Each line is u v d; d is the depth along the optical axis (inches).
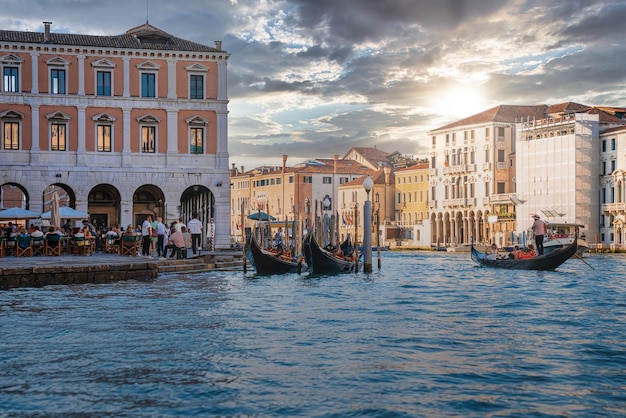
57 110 2010.3
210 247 1903.3
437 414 410.6
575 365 530.3
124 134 2047.2
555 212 3467.0
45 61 2004.2
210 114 2100.1
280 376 487.2
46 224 1937.7
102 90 2041.1
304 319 746.2
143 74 2064.5
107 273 1067.3
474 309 856.3
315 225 1707.7
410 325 712.4
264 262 1371.8
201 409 412.8
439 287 1182.9
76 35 2095.2
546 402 435.8
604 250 3093.0
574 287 1196.5
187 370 498.9
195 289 1035.3
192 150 2087.8
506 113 3937.0
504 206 3750.0
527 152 3636.8
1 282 956.6
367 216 1459.2
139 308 794.8
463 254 3356.3
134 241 1408.7
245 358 540.1
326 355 554.9
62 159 2010.3
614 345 608.7
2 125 1979.6
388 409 417.4
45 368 500.1
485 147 3882.9
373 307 865.5
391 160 5137.8
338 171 4867.1
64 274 1015.6
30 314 739.4
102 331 643.5
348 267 1497.3
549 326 716.0
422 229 4293.8
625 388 467.8
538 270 1600.6
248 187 5319.9
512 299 981.2
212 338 618.5
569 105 3789.4
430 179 4256.9
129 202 2041.1
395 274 1526.8
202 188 2133.4
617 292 1099.3
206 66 2095.2
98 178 2025.1
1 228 1547.7
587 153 3395.7
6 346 573.9
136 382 465.7
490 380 484.7
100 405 416.5
